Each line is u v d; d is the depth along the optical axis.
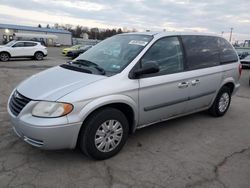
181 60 4.32
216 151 3.93
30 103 3.12
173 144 4.10
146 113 3.85
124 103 3.51
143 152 3.78
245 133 4.71
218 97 5.26
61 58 24.08
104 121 3.37
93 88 3.24
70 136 3.11
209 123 5.12
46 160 3.45
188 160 3.61
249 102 7.14
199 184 3.06
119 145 3.62
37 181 2.99
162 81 3.91
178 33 4.46
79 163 3.40
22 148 3.73
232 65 5.39
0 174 3.10
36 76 3.85
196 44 4.66
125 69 3.59
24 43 19.75
